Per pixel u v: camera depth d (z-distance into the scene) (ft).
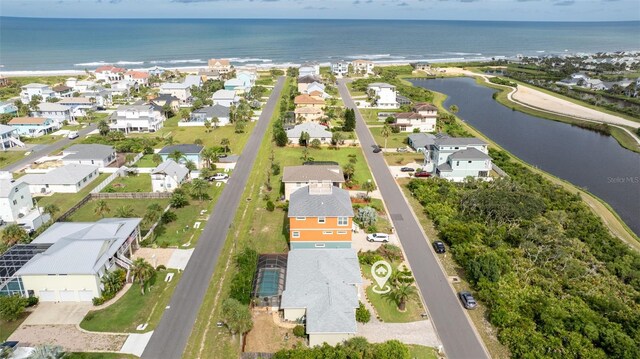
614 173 405.59
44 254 202.28
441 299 205.87
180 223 275.39
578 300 199.21
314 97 605.73
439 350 173.17
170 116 554.87
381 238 255.29
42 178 326.24
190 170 355.36
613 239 264.11
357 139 457.68
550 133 534.37
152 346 173.27
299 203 238.48
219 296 204.95
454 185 333.42
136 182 345.92
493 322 186.19
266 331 182.19
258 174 359.87
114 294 203.21
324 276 195.83
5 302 183.01
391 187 336.08
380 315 193.57
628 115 608.19
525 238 253.24
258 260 224.53
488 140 482.69
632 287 219.00
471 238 249.55
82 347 171.53
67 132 480.23
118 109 484.74
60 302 198.90
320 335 171.63
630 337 171.32
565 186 358.64
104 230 227.20
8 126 437.58
